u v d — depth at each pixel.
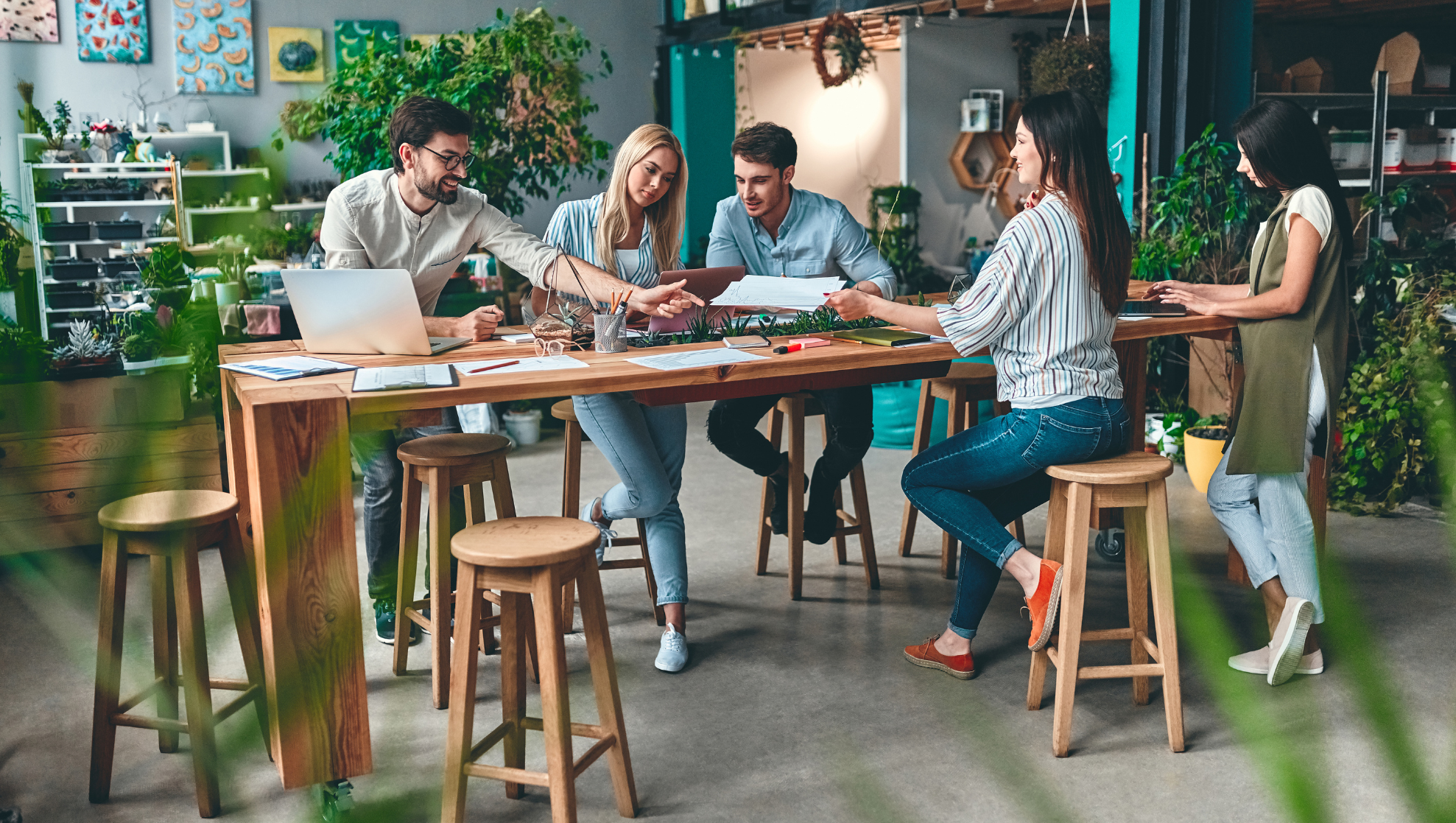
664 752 2.64
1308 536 2.96
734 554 4.19
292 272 2.63
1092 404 2.66
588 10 9.68
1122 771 2.53
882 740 2.68
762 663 3.17
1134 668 2.62
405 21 8.66
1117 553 4.04
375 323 2.66
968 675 3.03
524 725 2.35
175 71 8.57
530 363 2.62
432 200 3.05
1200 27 5.46
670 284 2.98
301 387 2.27
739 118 10.02
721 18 8.43
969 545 2.82
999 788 0.39
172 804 2.39
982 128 9.27
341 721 2.21
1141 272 5.30
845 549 4.07
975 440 2.81
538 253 3.14
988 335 2.69
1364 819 2.23
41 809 2.37
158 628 2.50
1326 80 6.14
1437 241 5.11
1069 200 2.65
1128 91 5.73
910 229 9.12
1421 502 4.66
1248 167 3.08
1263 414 2.94
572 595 3.39
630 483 3.05
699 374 2.54
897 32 9.02
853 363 2.71
